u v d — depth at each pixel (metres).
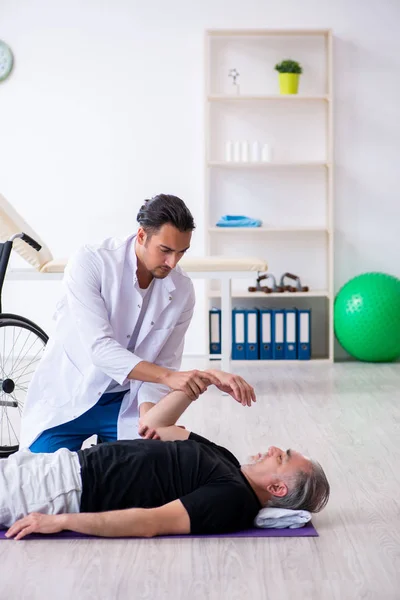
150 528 2.38
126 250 2.77
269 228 5.86
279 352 5.95
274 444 3.66
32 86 6.02
